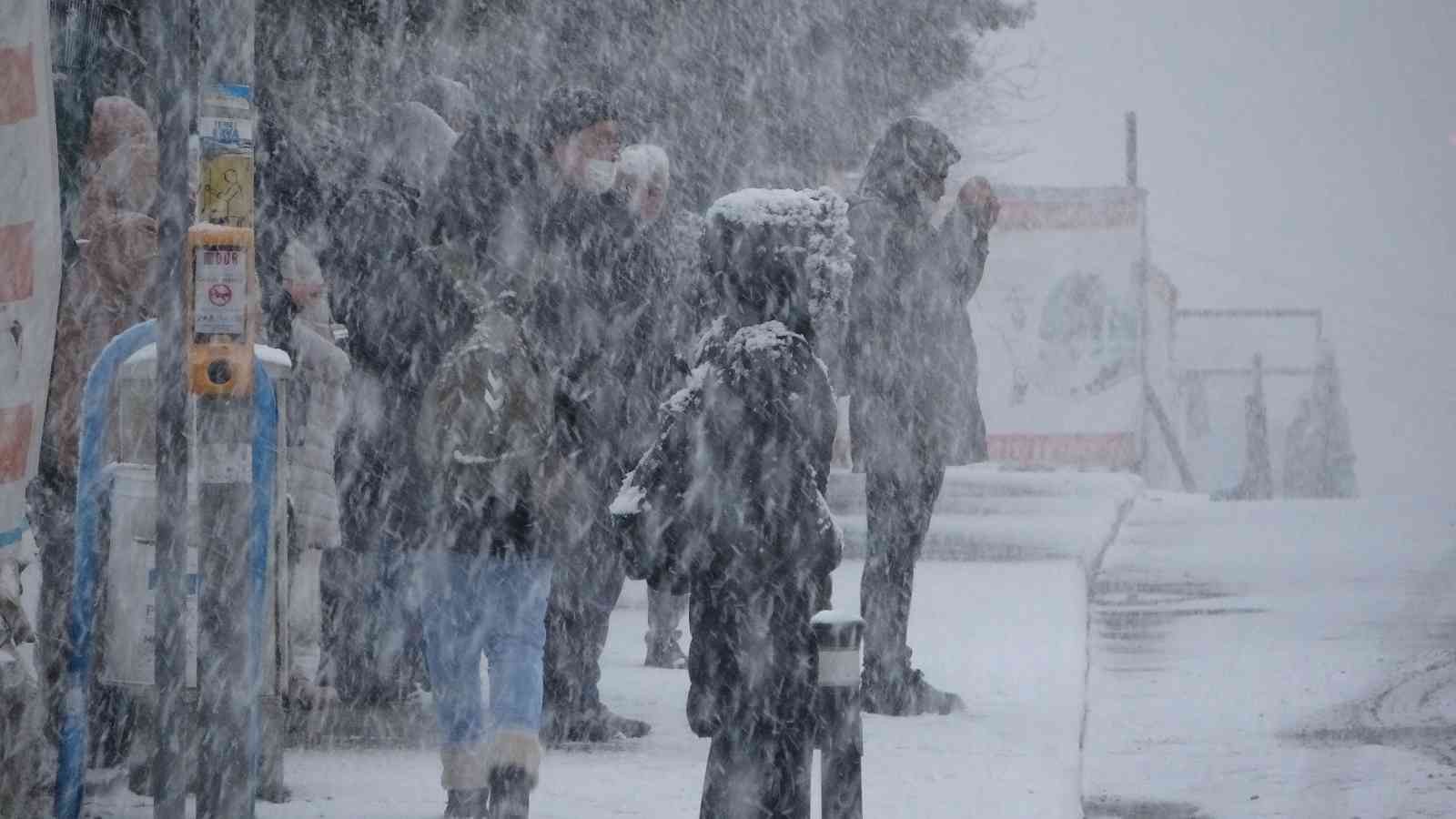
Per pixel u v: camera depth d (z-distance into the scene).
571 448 18.06
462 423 14.80
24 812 14.45
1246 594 34.19
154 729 13.63
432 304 15.62
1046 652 24.00
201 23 12.20
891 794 16.23
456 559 14.87
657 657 23.77
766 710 13.83
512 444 14.82
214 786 12.30
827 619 12.88
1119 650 27.67
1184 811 17.73
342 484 17.30
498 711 14.71
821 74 52.44
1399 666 25.80
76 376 17.00
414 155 17.67
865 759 17.75
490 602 14.85
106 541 15.43
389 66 35.47
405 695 20.55
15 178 14.20
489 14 37.50
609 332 18.50
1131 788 18.73
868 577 20.36
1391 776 19.08
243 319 12.24
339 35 34.53
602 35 42.22
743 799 13.88
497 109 39.81
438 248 15.59
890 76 55.94
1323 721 22.09
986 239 21.41
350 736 18.91
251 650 12.82
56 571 16.69
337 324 20.53
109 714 16.81
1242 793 18.45
